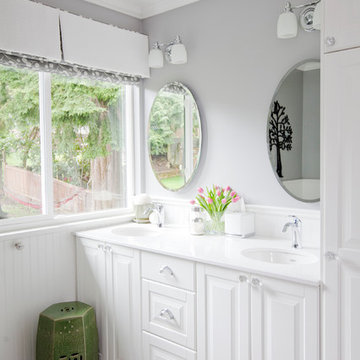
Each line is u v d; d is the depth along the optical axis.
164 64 2.91
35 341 2.49
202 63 2.68
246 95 2.48
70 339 2.29
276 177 2.34
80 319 2.32
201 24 2.67
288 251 2.12
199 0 2.67
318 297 1.64
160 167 2.96
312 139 2.19
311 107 2.19
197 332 2.07
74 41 2.53
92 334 2.43
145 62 2.97
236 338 1.92
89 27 2.61
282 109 2.30
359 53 1.51
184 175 2.81
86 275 2.62
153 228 2.76
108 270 2.48
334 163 1.59
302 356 1.70
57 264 2.59
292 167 2.27
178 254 2.08
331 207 1.61
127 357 2.43
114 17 2.84
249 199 2.50
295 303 1.71
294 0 2.24
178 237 2.46
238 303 1.89
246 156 2.50
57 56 2.44
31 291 2.46
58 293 2.60
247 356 1.87
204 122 2.70
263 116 2.41
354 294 1.57
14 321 2.38
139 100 3.05
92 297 2.60
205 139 2.70
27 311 2.44
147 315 2.30
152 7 2.90
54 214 2.67
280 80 2.32
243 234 2.38
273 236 2.40
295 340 1.72
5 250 2.32
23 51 2.28
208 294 2.01
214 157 2.66
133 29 2.97
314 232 2.22
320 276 1.65
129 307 2.39
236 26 2.50
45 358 2.31
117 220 2.90
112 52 2.74
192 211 2.57
